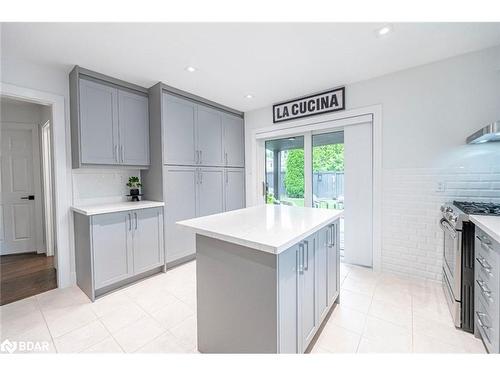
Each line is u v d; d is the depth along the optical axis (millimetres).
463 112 2234
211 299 1476
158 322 1893
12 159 3531
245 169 4094
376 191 2703
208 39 1931
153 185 2969
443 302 2090
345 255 3023
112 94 2641
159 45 2008
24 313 2018
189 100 3176
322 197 3338
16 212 3574
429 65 2367
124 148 2740
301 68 2465
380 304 2080
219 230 1403
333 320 1869
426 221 2443
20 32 1791
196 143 3266
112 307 2107
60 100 2436
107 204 2684
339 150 3170
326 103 3051
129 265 2498
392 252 2646
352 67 2445
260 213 1988
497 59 2086
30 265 3096
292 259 1317
